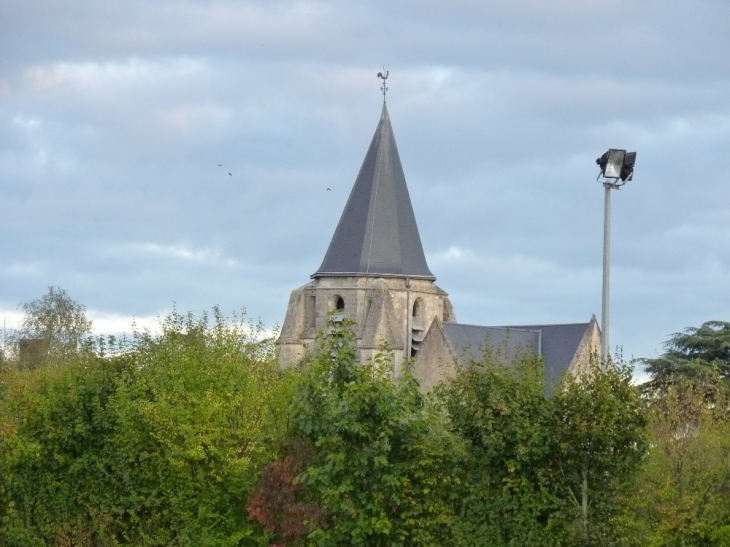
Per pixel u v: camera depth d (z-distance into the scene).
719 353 163.50
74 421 88.56
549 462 66.69
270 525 75.56
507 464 66.31
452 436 70.12
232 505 81.12
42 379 97.25
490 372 68.75
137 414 84.50
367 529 69.56
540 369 70.12
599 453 65.12
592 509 65.56
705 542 67.75
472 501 68.44
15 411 93.62
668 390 78.56
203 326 93.62
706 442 71.56
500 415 66.50
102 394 89.31
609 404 64.75
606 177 76.06
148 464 84.62
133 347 94.38
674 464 70.12
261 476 77.50
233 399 83.25
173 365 86.38
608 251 76.00
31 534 90.19
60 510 89.56
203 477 81.75
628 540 64.75
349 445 70.88
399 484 69.38
